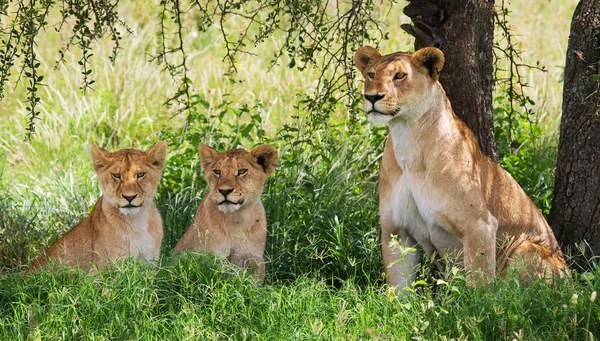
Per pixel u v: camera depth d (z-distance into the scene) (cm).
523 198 1090
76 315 881
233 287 945
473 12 1130
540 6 2464
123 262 954
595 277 952
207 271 973
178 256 1007
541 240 1098
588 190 1112
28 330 873
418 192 1006
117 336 870
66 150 1595
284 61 1903
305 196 1246
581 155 1112
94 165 1031
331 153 1341
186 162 1344
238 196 1027
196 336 871
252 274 1056
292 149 1333
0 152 1605
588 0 1093
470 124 1148
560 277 1020
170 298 946
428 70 988
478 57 1153
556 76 1850
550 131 1559
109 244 1023
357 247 1155
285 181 1263
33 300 920
